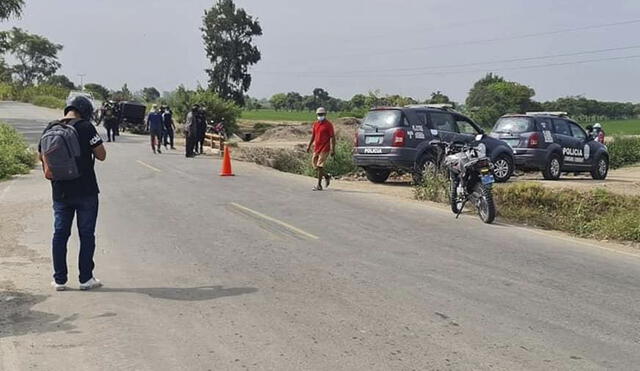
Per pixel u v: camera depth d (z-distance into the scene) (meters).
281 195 14.49
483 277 7.59
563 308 6.43
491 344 5.38
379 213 12.23
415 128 17.12
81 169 6.78
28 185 16.23
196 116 25.55
